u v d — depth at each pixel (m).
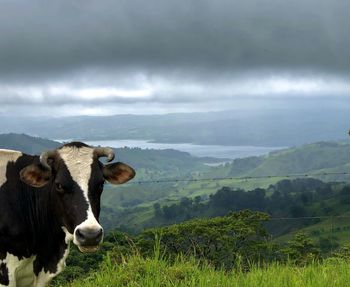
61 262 3.53
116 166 3.43
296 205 66.75
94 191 3.29
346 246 8.59
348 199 64.69
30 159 3.56
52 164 3.34
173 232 11.04
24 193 3.47
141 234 11.16
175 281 3.88
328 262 5.49
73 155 3.32
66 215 3.27
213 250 10.84
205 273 4.00
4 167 3.49
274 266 4.36
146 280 3.87
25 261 3.46
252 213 14.27
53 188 3.37
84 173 3.28
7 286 3.41
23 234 3.43
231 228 13.03
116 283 4.06
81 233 3.11
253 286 3.73
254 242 12.79
